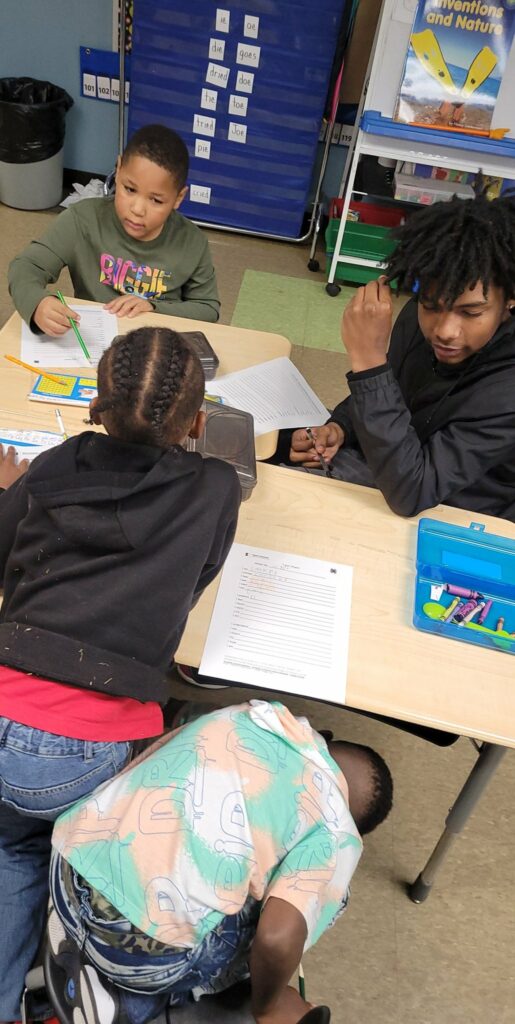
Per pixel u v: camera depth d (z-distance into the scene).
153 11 3.40
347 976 1.43
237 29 3.40
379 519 1.39
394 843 1.64
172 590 0.96
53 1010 0.99
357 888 1.56
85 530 0.93
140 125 3.76
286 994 0.97
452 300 1.29
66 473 0.97
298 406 1.63
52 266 1.90
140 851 0.88
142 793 0.92
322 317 3.47
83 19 3.60
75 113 3.93
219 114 3.66
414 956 1.48
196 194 3.93
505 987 1.46
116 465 0.95
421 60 2.98
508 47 2.94
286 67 3.48
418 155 3.19
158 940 0.86
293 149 3.72
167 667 1.03
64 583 0.97
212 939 0.91
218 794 0.90
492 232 1.26
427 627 1.18
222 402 1.59
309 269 3.82
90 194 3.97
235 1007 0.97
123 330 1.76
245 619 1.15
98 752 1.01
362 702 1.07
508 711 1.09
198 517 0.96
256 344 1.82
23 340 1.68
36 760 0.99
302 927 0.86
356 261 3.54
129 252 1.98
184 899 0.86
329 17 3.32
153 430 0.94
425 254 1.29
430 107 3.06
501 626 1.19
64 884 0.93
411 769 1.79
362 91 3.65
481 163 3.19
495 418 1.38
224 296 3.49
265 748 0.95
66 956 0.95
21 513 1.03
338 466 1.67
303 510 1.38
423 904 1.56
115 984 0.94
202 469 1.00
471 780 1.32
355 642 1.15
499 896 1.59
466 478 1.41
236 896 0.87
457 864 1.63
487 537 1.38
